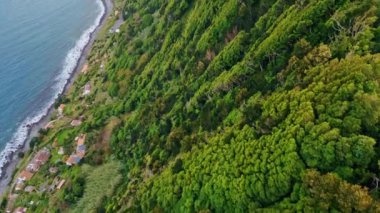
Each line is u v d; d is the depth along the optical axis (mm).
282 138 58281
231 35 106062
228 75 91688
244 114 74438
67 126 135875
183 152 87812
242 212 61875
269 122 63875
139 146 108750
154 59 134500
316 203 49688
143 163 101438
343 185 46719
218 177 67562
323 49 65188
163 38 139750
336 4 74375
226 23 107375
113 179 107938
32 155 131375
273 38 82688
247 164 63062
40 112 150875
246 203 61219
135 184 96062
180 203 74438
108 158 116062
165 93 117812
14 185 123875
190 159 79938
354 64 55938
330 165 51469
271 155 58875
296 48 74312
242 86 86125
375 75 53125
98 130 126938
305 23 76500
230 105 85938
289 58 76562
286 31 79875
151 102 121750
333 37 69812
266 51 82938
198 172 73625
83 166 116812
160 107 111375
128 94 133375
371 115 50531
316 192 49625
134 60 143625
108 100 139750
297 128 56500
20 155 135375
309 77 63156
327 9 75000
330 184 48156
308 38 75438
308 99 58906
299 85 64250
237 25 104875
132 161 107938
